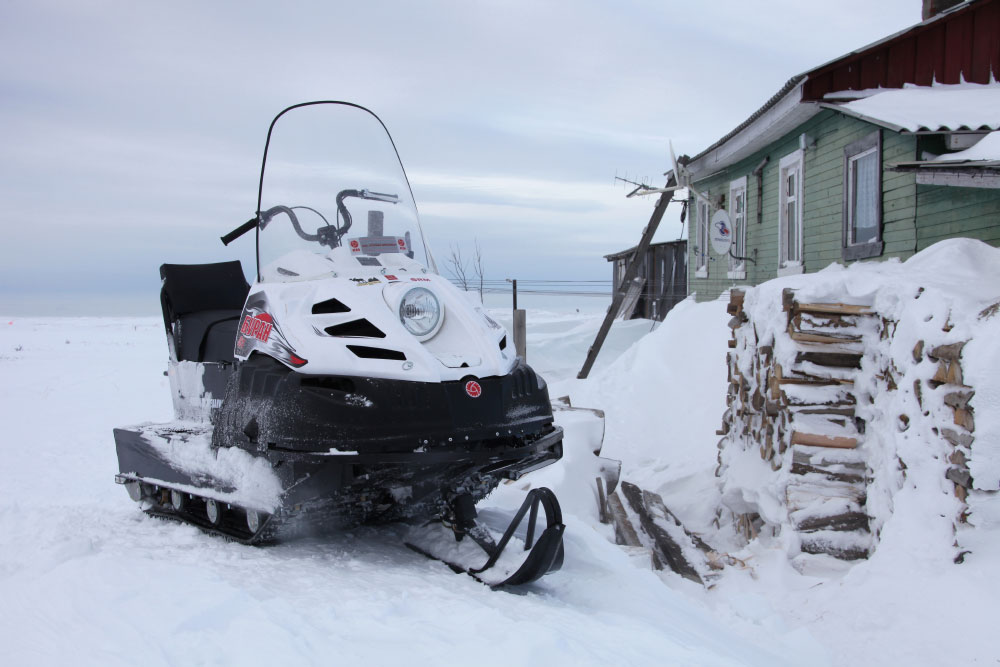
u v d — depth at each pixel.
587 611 3.01
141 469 4.54
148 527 4.31
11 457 8.01
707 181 15.83
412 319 3.67
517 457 3.55
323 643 2.34
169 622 2.46
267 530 3.57
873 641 3.35
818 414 4.72
